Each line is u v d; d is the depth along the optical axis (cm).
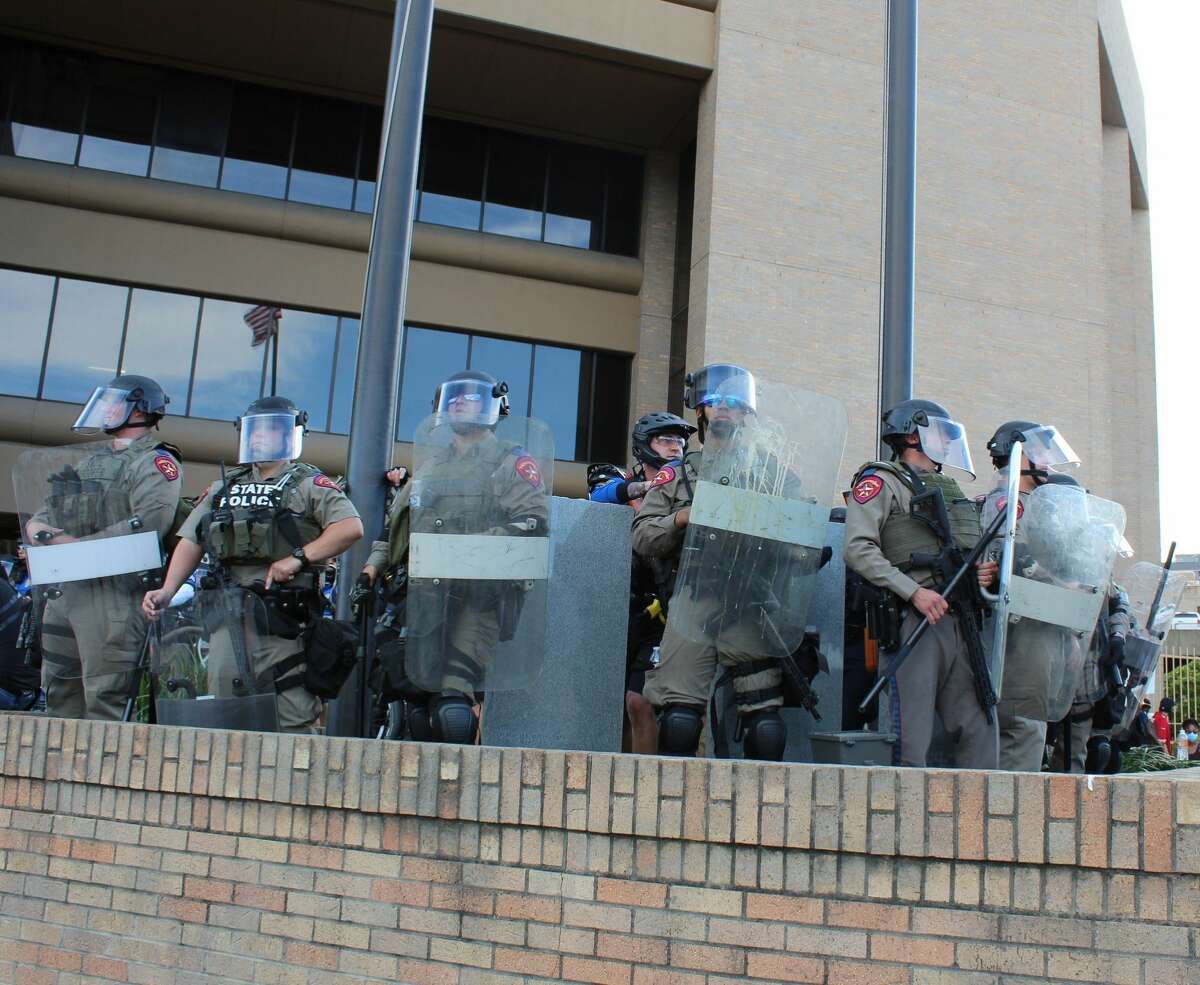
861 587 464
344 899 361
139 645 522
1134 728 819
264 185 1920
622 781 321
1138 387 2391
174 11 1759
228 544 472
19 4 1756
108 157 1861
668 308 2027
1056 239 1991
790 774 301
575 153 2064
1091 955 269
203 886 391
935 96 1966
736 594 440
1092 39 2091
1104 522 480
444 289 1947
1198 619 1236
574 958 321
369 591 529
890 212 648
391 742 360
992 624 464
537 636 449
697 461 471
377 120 1986
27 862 440
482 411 444
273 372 1783
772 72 1855
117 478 524
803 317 1802
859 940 289
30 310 1809
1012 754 491
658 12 1831
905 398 630
